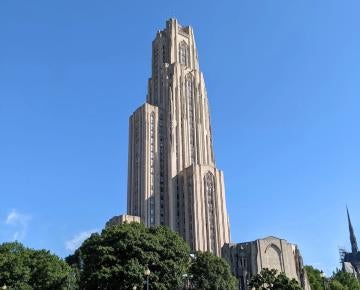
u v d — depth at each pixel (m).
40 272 115.75
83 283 100.31
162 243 106.44
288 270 181.38
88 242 106.75
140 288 95.62
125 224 111.56
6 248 120.81
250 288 125.94
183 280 112.69
